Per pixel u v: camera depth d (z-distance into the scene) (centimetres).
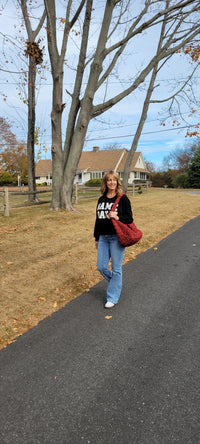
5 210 929
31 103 1370
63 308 360
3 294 397
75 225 824
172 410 199
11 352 272
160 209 1184
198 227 850
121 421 191
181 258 557
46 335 299
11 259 539
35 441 179
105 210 343
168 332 301
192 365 247
